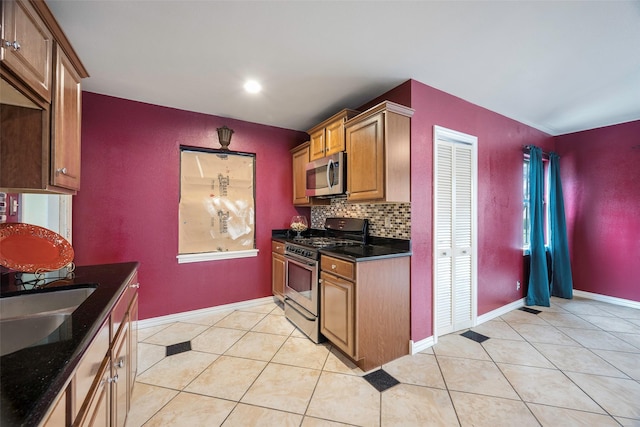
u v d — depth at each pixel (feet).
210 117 9.86
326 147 9.03
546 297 10.66
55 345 2.48
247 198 10.67
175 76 7.07
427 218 7.50
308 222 12.21
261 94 8.13
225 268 10.18
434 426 4.77
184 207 9.46
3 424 1.57
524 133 10.87
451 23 5.13
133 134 8.57
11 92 3.62
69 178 4.59
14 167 3.95
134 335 5.64
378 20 5.03
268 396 5.50
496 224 9.65
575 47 5.91
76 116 4.86
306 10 4.77
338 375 6.22
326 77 7.12
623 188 10.85
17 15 3.35
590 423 4.81
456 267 8.38
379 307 6.59
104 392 3.34
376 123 6.92
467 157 8.62
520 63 6.53
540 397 5.49
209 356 6.98
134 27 5.18
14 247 4.59
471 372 6.34
